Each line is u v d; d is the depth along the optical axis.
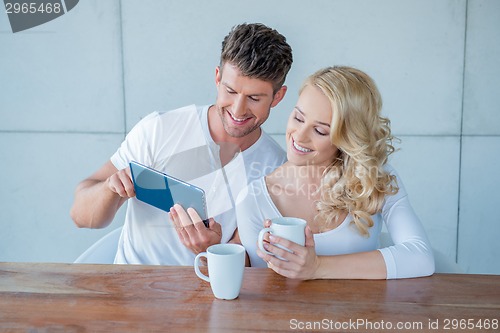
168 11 2.62
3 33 2.68
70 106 2.74
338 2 2.57
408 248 1.20
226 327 0.91
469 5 2.54
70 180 2.81
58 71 2.71
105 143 2.77
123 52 2.67
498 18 2.54
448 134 2.65
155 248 1.63
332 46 2.61
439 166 2.68
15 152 2.80
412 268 1.16
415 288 1.09
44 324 0.92
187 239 1.41
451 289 1.09
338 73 1.37
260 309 0.98
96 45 2.68
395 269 1.15
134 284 1.09
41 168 2.81
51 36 2.68
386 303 1.01
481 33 2.56
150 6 2.62
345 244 1.41
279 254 1.11
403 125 2.65
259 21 2.61
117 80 2.70
